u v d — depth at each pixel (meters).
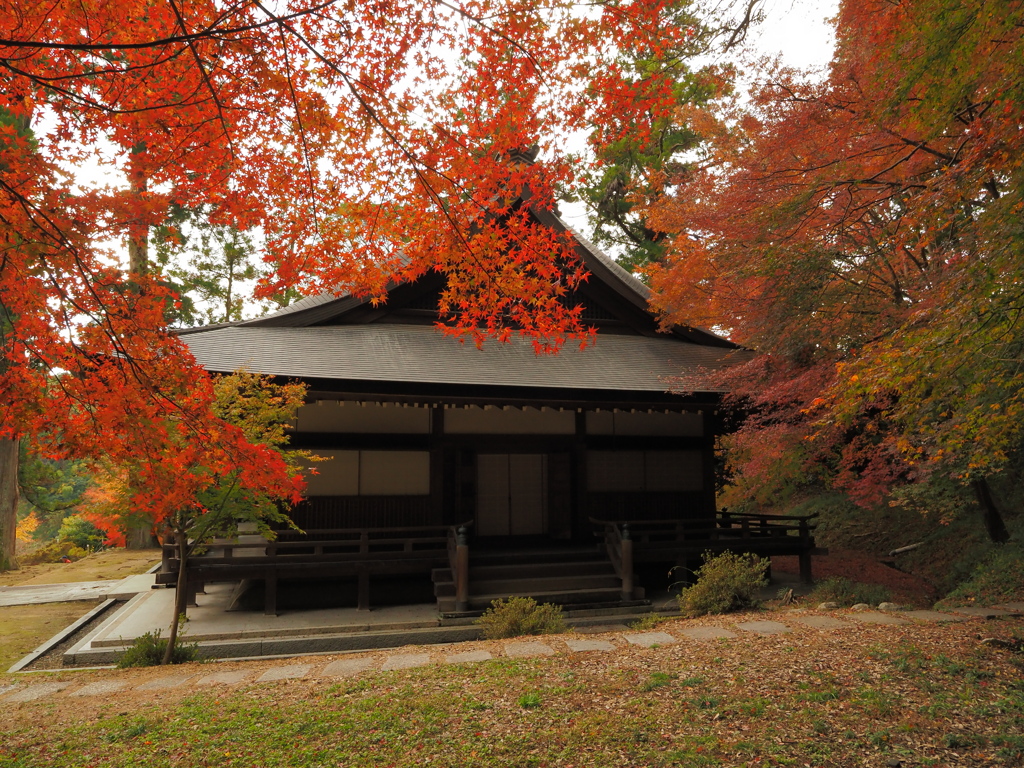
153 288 4.77
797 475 15.51
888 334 10.10
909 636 7.54
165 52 4.26
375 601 11.80
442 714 5.57
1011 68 5.04
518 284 5.76
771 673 6.32
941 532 14.45
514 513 14.20
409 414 12.99
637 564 14.20
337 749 4.96
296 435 12.23
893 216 10.92
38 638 11.75
